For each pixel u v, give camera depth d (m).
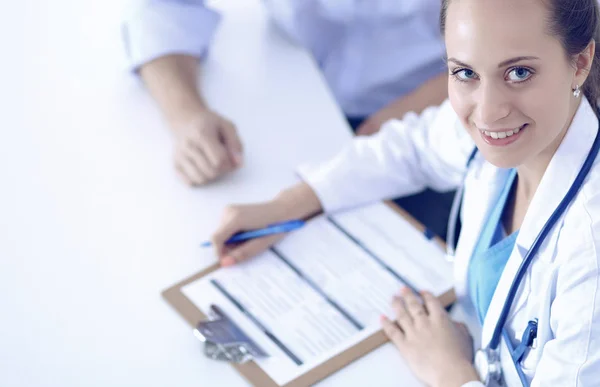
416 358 1.28
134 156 1.66
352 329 1.34
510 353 1.23
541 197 1.17
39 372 1.28
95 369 1.28
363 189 1.58
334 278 1.42
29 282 1.41
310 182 1.57
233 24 1.96
